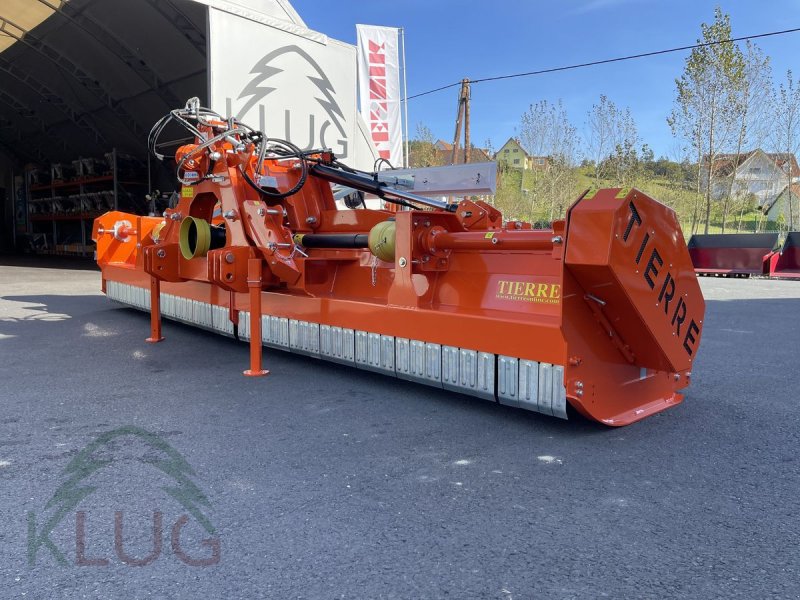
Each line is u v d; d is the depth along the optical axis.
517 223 4.91
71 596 1.88
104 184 24.31
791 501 2.55
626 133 29.12
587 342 3.31
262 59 10.48
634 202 3.09
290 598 1.87
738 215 33.75
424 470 2.88
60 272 17.12
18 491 2.62
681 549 2.16
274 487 2.68
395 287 4.19
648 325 3.27
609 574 2.01
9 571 2.02
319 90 11.45
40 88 21.34
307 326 4.83
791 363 5.31
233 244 5.19
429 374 3.92
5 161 32.19
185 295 6.40
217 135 5.40
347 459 3.01
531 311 3.75
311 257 5.18
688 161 27.36
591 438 3.34
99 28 15.34
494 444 3.24
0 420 3.61
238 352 5.67
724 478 2.79
